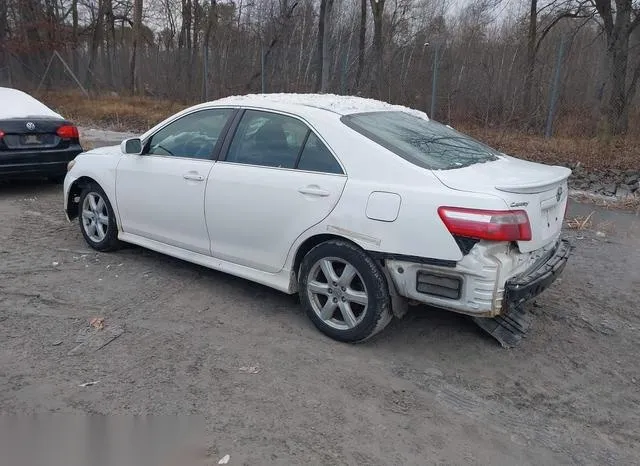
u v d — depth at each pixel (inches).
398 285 137.6
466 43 549.3
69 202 226.5
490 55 525.7
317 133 151.9
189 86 811.4
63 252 213.5
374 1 774.5
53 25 1059.3
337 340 150.3
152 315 162.4
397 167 137.9
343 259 144.0
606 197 354.9
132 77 1008.9
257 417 117.1
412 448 110.1
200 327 156.0
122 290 179.3
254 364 137.7
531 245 133.8
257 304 172.1
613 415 125.5
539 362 146.1
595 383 137.9
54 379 127.9
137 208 194.1
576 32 562.3
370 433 113.9
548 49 558.3
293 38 804.0
